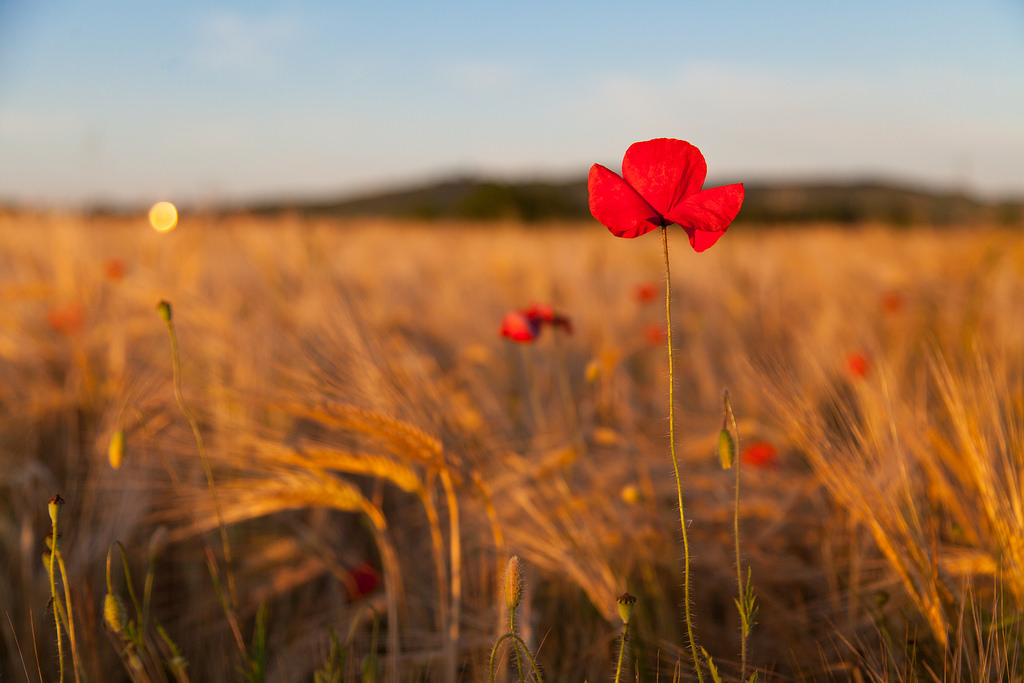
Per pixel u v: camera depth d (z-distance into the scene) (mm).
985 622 611
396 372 710
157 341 1227
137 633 573
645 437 1033
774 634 692
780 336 1668
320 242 2008
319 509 868
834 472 646
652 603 714
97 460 804
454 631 651
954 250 2047
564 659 685
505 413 1048
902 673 597
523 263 2199
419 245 3299
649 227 480
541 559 703
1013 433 636
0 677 673
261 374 1026
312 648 714
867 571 698
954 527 691
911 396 949
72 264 1430
